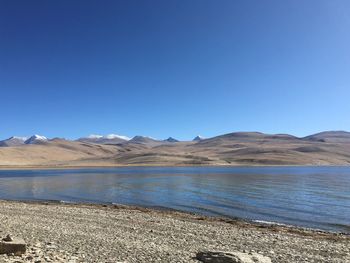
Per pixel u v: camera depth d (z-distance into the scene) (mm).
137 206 44500
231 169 173875
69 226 26969
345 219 36062
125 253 17859
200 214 38312
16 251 15047
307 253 20141
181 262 16047
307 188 69125
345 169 177500
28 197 56312
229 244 22031
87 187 72812
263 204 46531
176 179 95250
